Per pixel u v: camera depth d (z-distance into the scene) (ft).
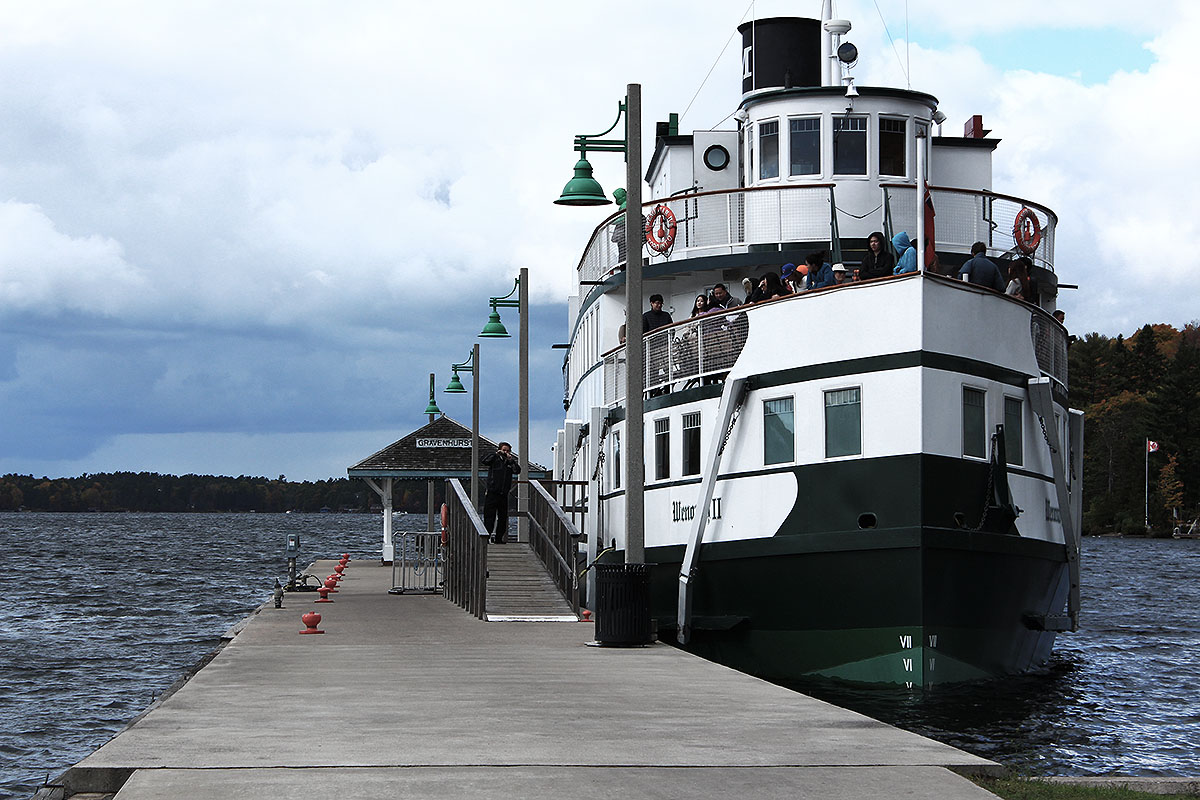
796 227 95.61
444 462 174.91
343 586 125.90
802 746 35.06
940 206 94.12
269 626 78.38
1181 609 159.53
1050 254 95.30
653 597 88.94
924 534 68.95
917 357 69.82
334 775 30.37
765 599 76.54
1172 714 71.92
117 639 120.06
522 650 63.52
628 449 67.51
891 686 70.08
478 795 28.37
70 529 628.28
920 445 69.31
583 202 81.51
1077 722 67.46
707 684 49.37
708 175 105.19
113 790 30.81
